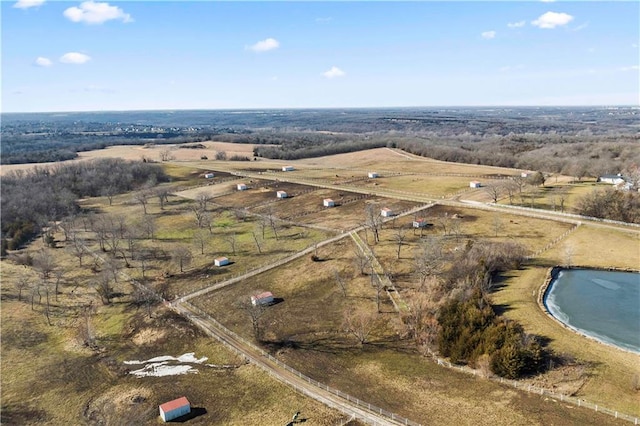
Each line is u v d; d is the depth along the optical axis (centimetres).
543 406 5025
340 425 5119
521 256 9144
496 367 5706
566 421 4759
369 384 5941
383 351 6731
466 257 8750
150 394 6181
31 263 11806
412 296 8100
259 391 6034
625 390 5134
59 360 7444
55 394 6519
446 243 10469
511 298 7575
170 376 6619
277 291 9181
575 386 5284
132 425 5438
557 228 11025
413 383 5825
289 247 11419
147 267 10962
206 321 8219
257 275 9981
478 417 4994
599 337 6506
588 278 8506
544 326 6612
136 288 9856
